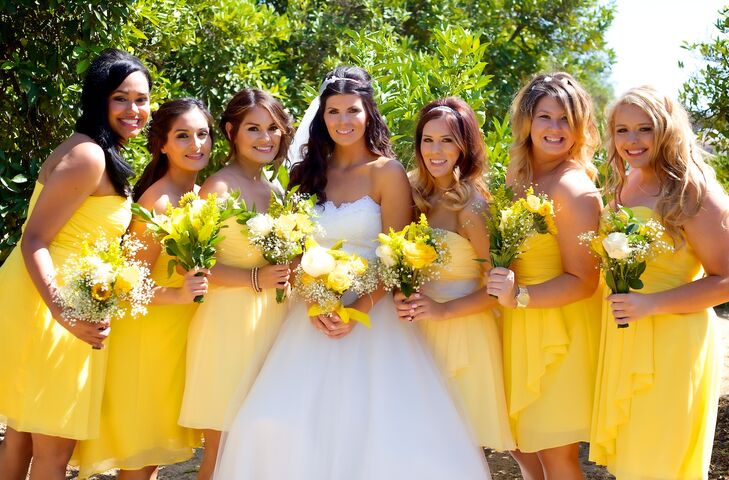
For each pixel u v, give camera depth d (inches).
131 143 233.1
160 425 156.1
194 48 316.8
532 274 146.9
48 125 228.5
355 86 158.6
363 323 150.3
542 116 143.9
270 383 148.9
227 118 162.2
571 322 145.8
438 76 215.3
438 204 157.8
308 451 141.7
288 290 160.1
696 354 130.9
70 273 134.9
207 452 157.4
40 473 144.6
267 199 163.5
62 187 139.5
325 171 163.6
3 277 146.2
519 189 149.5
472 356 151.9
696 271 135.0
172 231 142.8
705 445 131.7
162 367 155.4
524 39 490.9
